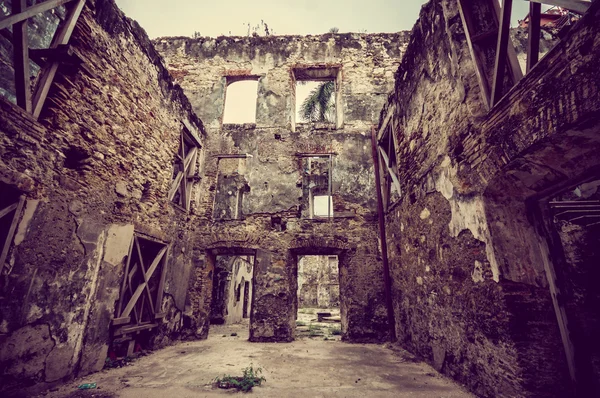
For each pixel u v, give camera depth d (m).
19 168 3.16
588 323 2.78
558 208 3.88
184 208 7.11
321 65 9.27
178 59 9.57
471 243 3.42
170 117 6.41
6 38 3.19
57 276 3.59
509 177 2.99
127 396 3.17
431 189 4.50
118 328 4.53
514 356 2.69
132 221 5.01
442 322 4.16
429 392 3.35
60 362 3.55
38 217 3.37
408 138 5.55
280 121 8.69
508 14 2.80
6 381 2.99
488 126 3.13
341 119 8.84
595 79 1.97
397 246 6.30
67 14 3.87
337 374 4.06
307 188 13.88
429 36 4.59
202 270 7.39
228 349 5.79
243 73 9.33
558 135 2.30
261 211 7.81
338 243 7.41
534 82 2.51
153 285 5.92
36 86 3.53
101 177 4.36
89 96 4.17
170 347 5.97
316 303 21.47
